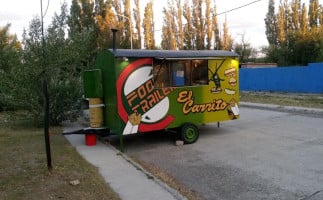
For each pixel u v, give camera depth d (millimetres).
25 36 11750
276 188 6387
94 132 9984
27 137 11039
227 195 6148
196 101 10773
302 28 46094
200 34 43250
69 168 7449
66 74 13000
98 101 10305
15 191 6035
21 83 12414
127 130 9734
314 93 25656
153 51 10141
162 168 8016
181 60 10453
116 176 6953
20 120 14508
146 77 9930
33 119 13766
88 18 35656
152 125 10062
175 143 10484
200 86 10828
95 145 9992
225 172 7488
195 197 6086
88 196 5801
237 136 11227
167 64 10258
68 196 5801
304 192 6145
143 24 42656
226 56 11242
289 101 20547
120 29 38125
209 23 43094
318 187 6363
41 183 6449
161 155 9227
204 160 8547
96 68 10719
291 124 13039
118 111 9586
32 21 9289
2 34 20766
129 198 5734
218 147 9859
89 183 6465
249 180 6898
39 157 8383
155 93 10070
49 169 7191
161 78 10195
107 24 36625
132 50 9969
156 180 6688
